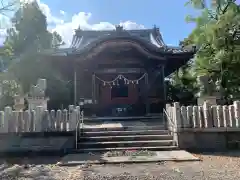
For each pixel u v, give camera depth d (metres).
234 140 8.35
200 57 13.53
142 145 8.32
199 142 8.24
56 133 8.20
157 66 16.41
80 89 16.67
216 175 5.13
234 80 12.53
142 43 15.16
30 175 5.41
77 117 8.50
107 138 8.66
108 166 6.17
